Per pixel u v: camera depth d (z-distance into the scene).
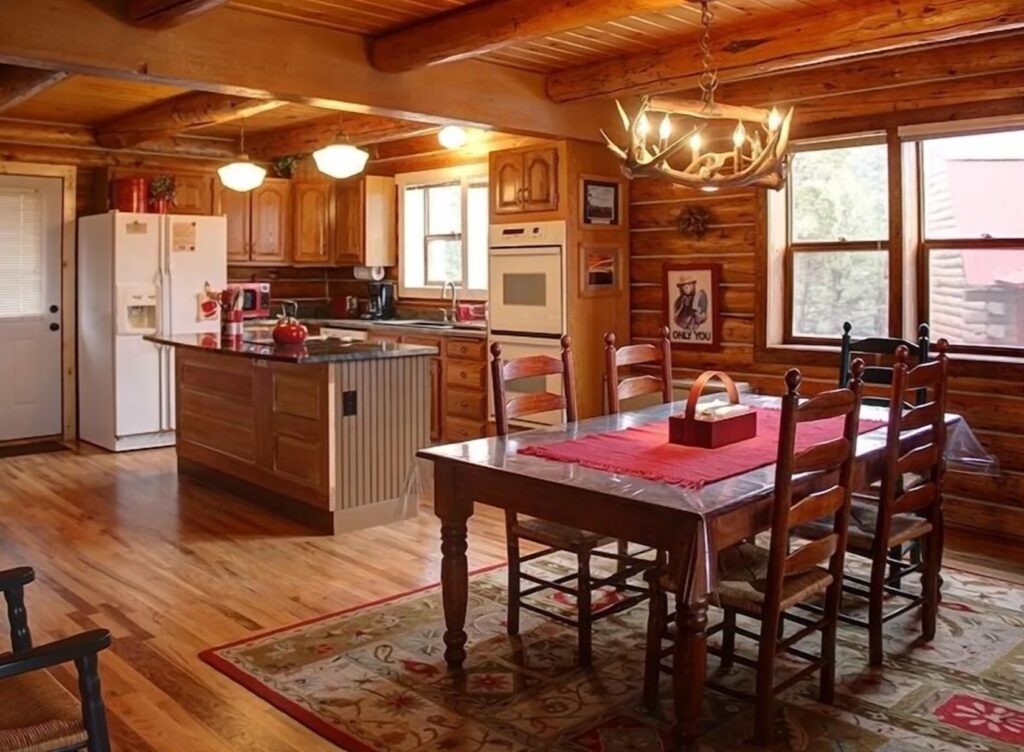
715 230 5.80
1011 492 4.71
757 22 4.40
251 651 3.34
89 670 1.87
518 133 5.50
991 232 4.79
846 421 2.82
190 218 7.04
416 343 7.16
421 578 4.14
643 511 2.56
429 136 7.59
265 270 8.31
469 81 5.06
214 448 5.70
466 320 7.39
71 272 7.34
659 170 3.23
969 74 4.65
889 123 4.98
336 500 4.79
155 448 7.03
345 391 4.79
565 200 5.84
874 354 4.95
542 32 3.95
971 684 3.06
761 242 5.52
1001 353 4.79
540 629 3.54
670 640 3.20
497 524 5.02
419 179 7.88
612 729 2.78
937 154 4.93
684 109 3.29
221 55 4.09
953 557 4.45
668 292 6.07
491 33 4.05
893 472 3.12
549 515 2.82
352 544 4.65
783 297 5.57
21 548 4.55
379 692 3.02
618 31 4.55
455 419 6.88
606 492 2.60
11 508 5.30
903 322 5.03
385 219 8.14
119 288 6.76
